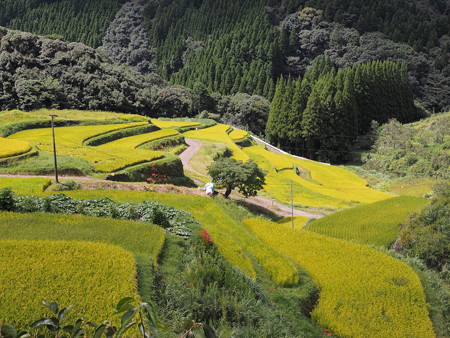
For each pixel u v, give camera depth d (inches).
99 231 789.2
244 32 7091.5
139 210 1026.1
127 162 2023.9
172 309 558.6
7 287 518.3
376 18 7721.5
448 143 3383.4
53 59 4133.9
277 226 1316.4
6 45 4074.8
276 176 2886.3
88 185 1486.2
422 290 927.7
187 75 6747.1
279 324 631.2
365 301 861.2
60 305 495.2
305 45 7357.3
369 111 4675.2
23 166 1749.5
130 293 540.7
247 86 5974.4
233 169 1902.1
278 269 932.6
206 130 4249.5
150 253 712.4
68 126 2989.7
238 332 543.8
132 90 4510.3
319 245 1167.6
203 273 665.6
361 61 6678.2
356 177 3312.0
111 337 142.4
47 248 650.2
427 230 1323.8
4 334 128.9
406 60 6456.7
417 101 5856.3
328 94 4185.5
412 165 3351.4
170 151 3046.3
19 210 894.4
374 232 1505.9
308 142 4215.1
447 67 6314.0
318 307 831.7
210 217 1204.5
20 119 2910.9
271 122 4510.3
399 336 754.8
